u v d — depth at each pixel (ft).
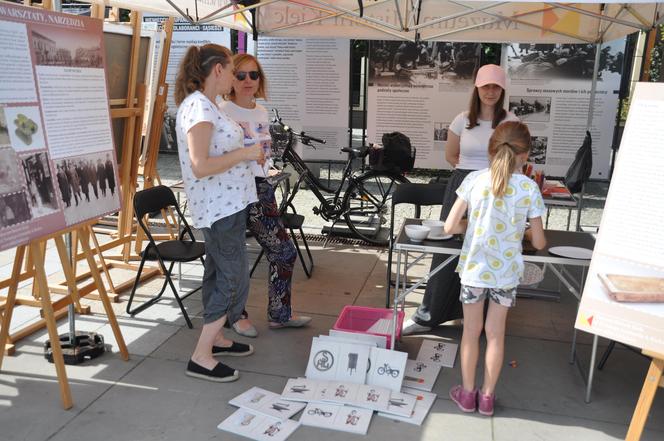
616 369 11.50
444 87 24.48
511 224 9.00
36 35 8.79
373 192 21.38
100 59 10.32
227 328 12.89
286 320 12.84
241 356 11.60
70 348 11.22
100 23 10.20
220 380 10.57
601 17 13.08
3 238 8.40
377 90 25.03
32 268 13.23
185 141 9.74
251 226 12.25
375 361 10.54
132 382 10.52
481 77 11.69
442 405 10.05
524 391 10.58
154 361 11.30
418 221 11.98
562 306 14.61
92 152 10.26
